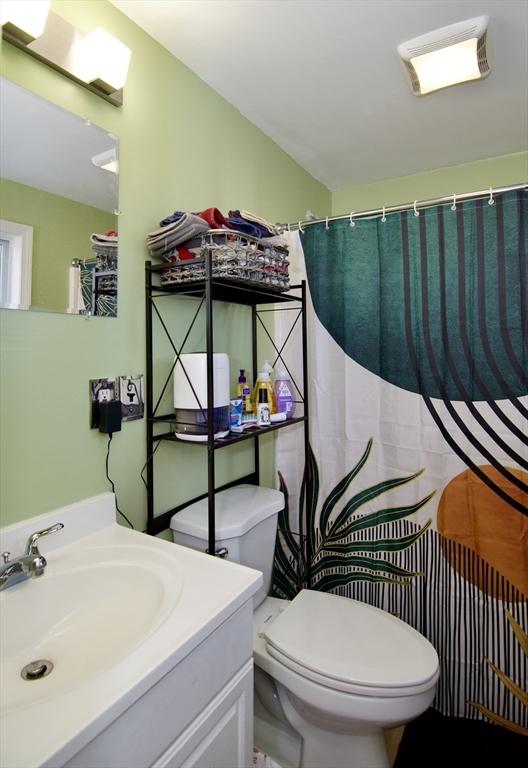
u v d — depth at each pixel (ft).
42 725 1.80
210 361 3.83
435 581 5.11
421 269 5.02
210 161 5.23
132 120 4.15
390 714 3.53
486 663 4.88
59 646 2.88
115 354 3.96
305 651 3.88
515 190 4.56
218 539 4.23
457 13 4.25
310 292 5.77
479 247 4.72
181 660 2.32
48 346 3.42
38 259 3.33
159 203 4.45
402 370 5.20
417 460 5.16
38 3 3.05
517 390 4.61
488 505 4.81
